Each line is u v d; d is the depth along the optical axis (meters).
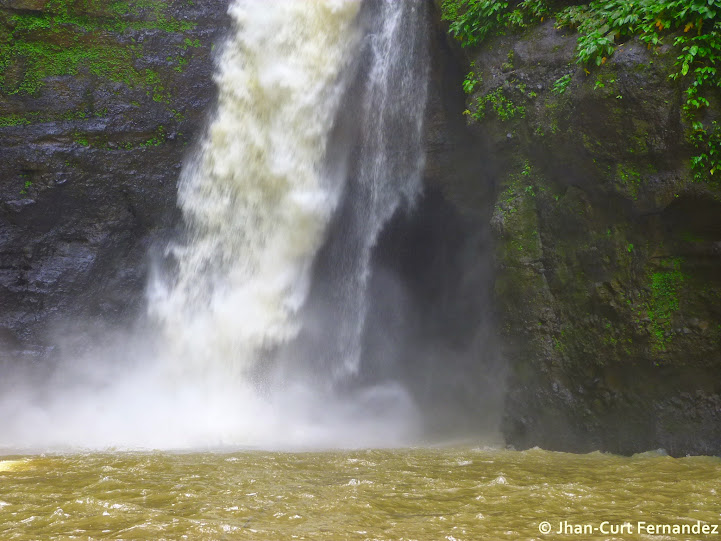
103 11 12.20
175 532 4.32
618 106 7.71
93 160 12.20
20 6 11.84
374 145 11.79
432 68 10.98
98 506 5.00
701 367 7.43
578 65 8.16
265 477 6.23
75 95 12.12
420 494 5.52
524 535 4.32
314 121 12.14
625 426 7.86
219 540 4.18
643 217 7.78
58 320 12.19
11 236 11.97
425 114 11.16
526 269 8.70
